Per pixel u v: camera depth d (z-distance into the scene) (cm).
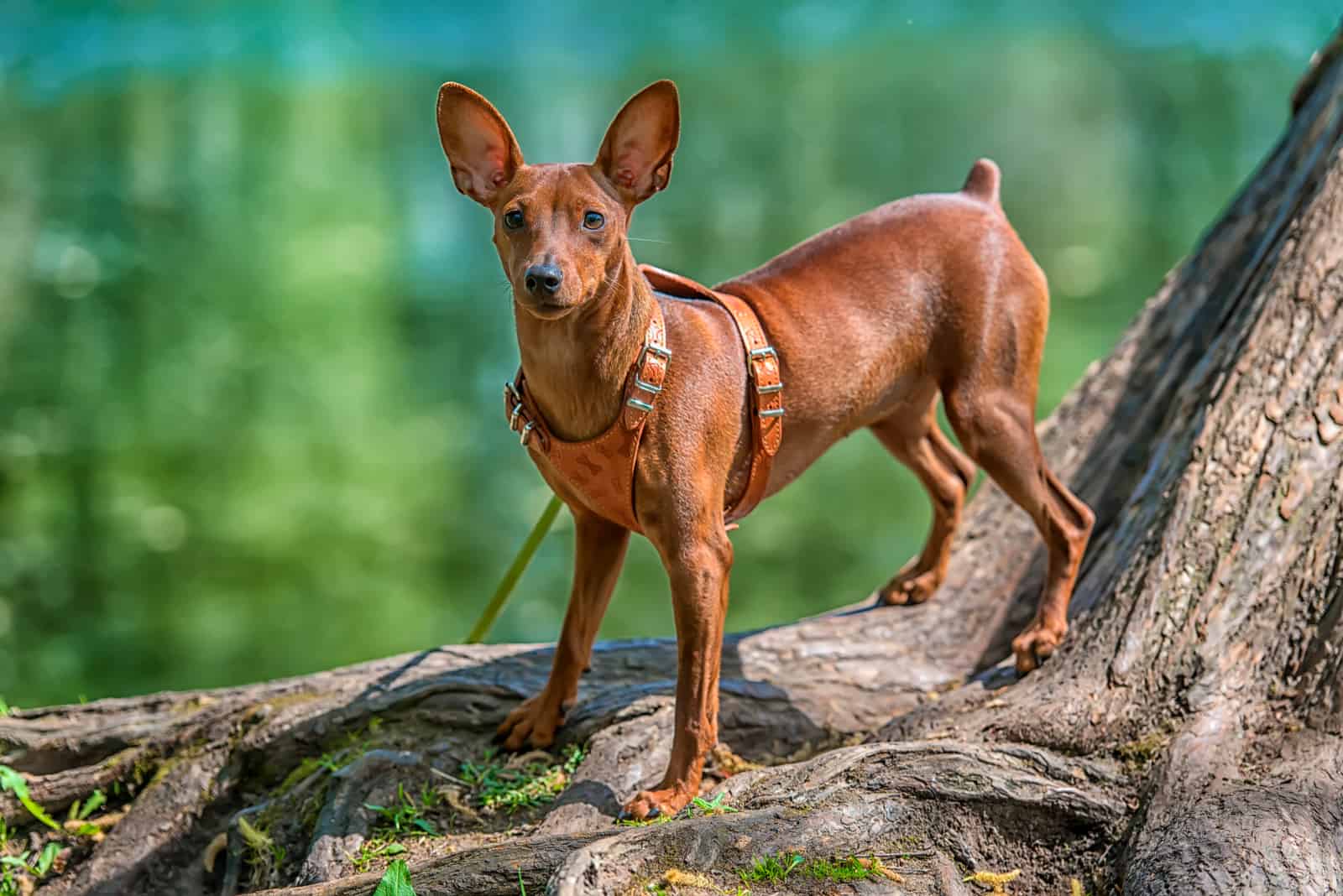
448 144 489
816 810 459
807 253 561
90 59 3303
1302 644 502
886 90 3266
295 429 1934
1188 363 675
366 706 581
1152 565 536
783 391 527
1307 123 695
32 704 1299
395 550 1622
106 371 2030
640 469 484
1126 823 461
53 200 2525
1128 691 510
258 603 1492
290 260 2483
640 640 633
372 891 430
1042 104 3131
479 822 521
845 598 1489
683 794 489
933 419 645
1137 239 2544
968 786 469
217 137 3114
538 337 475
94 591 1506
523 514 1745
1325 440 537
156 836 561
